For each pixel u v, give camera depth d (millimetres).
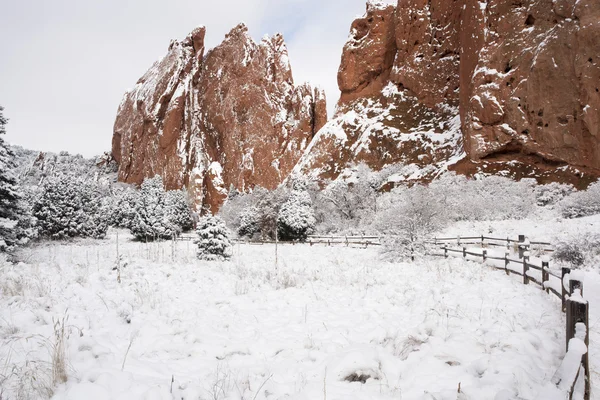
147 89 111438
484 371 4277
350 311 7887
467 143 43406
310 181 54156
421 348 5102
